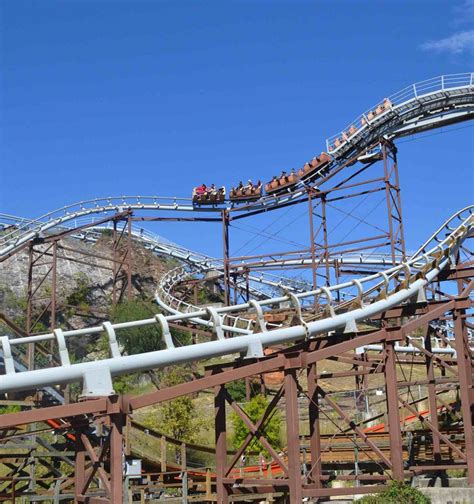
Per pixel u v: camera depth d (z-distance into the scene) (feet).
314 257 183.52
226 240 208.74
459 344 86.43
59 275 244.01
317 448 83.56
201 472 112.06
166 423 135.44
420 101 171.01
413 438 109.19
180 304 203.41
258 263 200.95
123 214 218.79
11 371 59.72
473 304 86.53
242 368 69.72
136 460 104.12
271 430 133.49
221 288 241.55
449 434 108.78
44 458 118.21
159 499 94.89
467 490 77.82
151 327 199.93
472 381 99.76
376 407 156.97
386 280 88.17
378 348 130.62
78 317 237.45
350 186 180.34
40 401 105.81
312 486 82.38
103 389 62.13
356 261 198.29
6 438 94.48
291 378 71.97
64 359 61.57
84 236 255.91
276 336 75.82
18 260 241.96
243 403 162.50
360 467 100.99
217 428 75.92
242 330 116.98
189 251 246.68
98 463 66.90
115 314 210.59
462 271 96.68
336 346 74.59
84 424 74.43
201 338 195.52
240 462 124.06
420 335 159.63
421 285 92.94
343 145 185.26
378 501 72.43
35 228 215.31
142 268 264.52
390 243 169.68
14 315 227.61
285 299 79.41
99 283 250.78
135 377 192.24
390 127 177.17
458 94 167.12
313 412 84.33
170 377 145.07
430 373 93.50
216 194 209.97
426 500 74.59
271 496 90.58
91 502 67.21
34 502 107.14
